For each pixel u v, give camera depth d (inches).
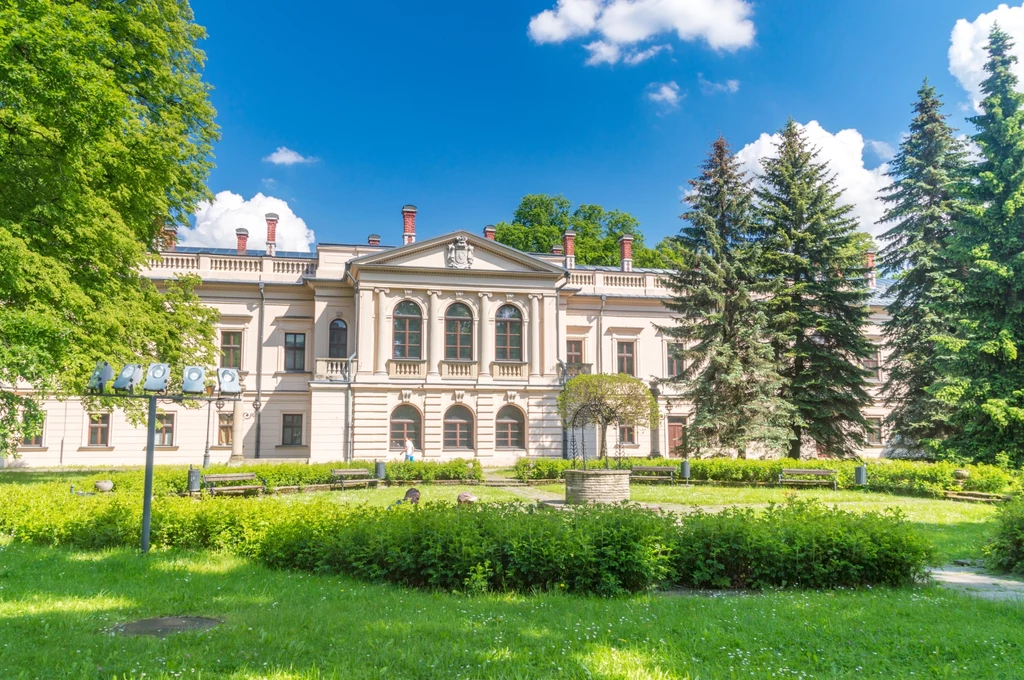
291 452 1380.4
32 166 604.7
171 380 877.2
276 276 1427.2
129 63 737.0
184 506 428.1
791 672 205.5
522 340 1348.4
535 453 1300.4
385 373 1275.8
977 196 1008.2
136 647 217.2
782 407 1107.9
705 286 1168.8
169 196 865.5
